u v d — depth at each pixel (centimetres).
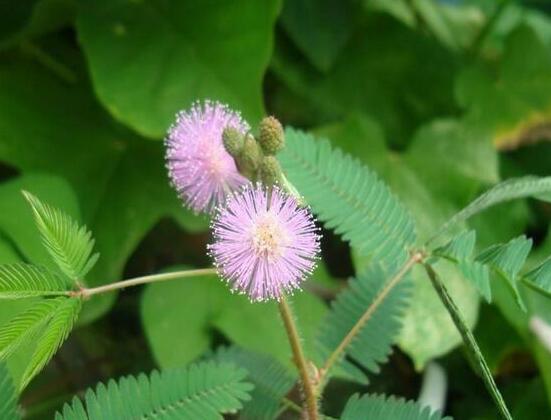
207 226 34
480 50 43
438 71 41
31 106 35
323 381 24
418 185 35
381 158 36
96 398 22
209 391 23
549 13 55
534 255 36
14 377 23
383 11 41
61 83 36
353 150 36
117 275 33
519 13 50
